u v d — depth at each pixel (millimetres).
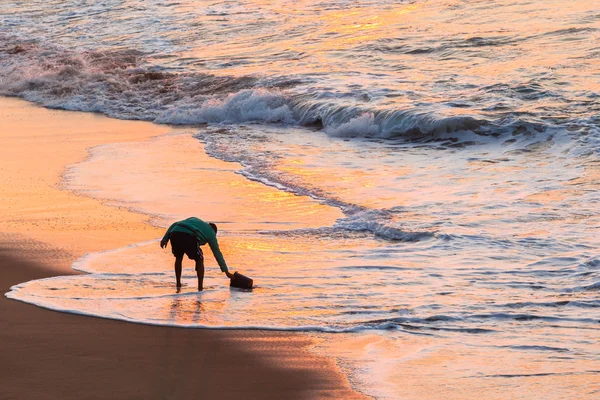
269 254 32062
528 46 70875
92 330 23875
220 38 86625
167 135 57344
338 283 28344
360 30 83688
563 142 47812
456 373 20844
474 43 73750
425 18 86312
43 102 70250
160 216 37875
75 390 19859
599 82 58344
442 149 50031
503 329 23781
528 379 20328
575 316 24516
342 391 19906
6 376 20672
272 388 20094
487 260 30203
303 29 86875
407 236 33656
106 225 36312
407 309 25531
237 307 25922
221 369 21219
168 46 85125
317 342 23094
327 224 36438
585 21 77125
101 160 49688
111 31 94375
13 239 34188
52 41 91812
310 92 63219
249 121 61531
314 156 49750
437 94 59469
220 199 40844
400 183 42688
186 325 24281
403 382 20375
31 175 46156
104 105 67625
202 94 67562
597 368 20812
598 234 32469
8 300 26531
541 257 30234
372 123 55312
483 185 41219
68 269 30094
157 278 28984
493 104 55500
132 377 20641
